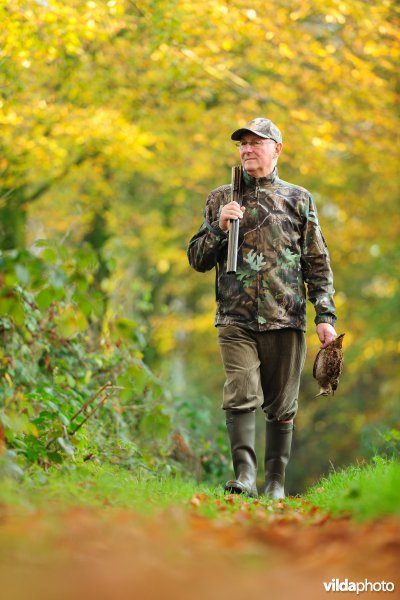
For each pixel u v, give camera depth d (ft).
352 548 17.52
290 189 32.55
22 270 23.66
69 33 56.34
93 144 70.13
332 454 106.22
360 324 105.91
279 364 32.50
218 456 49.24
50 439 30.96
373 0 67.00
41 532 16.99
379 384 112.47
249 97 73.67
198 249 32.63
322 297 32.65
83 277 25.49
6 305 24.25
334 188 96.99
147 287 54.03
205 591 14.58
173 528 19.13
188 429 49.65
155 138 71.67
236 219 31.48
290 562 17.26
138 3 60.95
